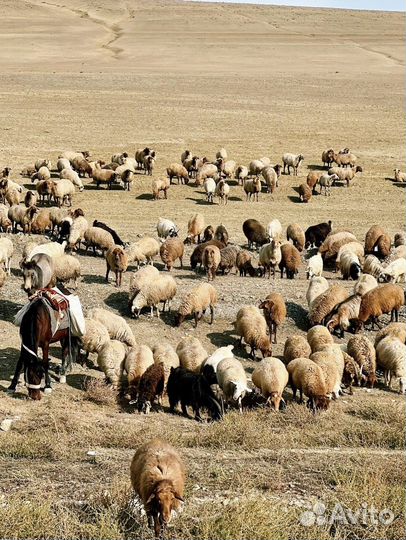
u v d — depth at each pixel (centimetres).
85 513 1005
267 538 952
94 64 9181
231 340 2034
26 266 1767
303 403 1627
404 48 11906
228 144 5144
